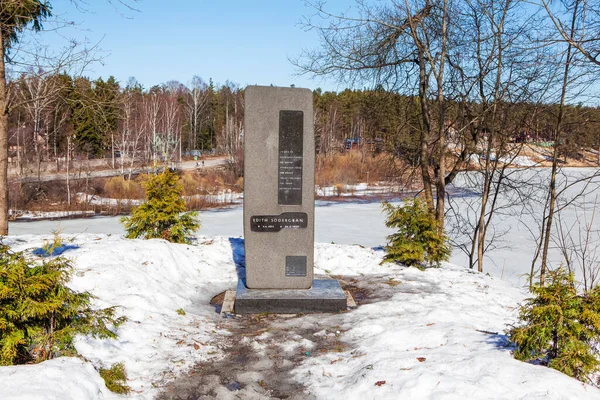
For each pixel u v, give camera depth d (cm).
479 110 1343
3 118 1212
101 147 5972
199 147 7800
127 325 614
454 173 1395
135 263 851
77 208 3034
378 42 1284
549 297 477
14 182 3272
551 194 1292
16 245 957
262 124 783
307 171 795
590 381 466
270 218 796
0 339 439
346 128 7644
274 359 569
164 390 484
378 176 4338
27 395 373
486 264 1703
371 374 495
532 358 498
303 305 753
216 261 1034
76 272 759
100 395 440
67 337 467
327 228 2391
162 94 7238
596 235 2142
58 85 1509
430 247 1041
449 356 513
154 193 1137
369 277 971
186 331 645
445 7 1196
